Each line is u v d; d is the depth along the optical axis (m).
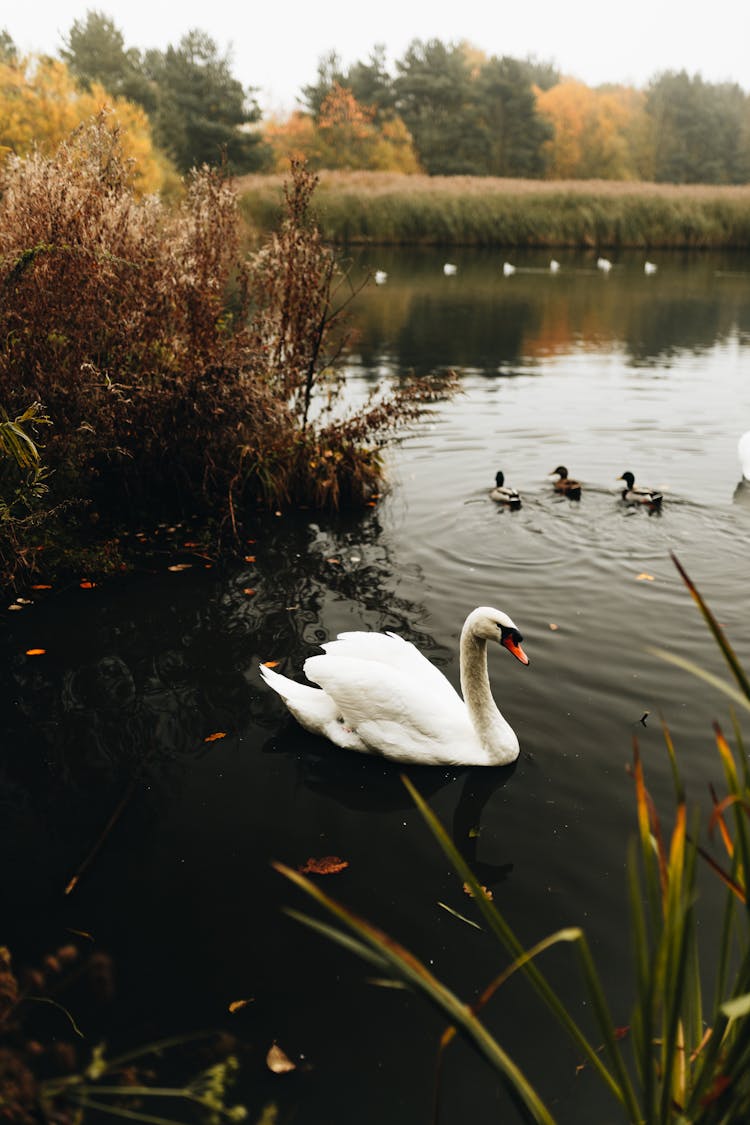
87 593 7.88
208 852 4.77
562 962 4.04
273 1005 3.83
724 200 48.53
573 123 96.94
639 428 13.41
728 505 10.12
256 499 10.20
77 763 5.54
